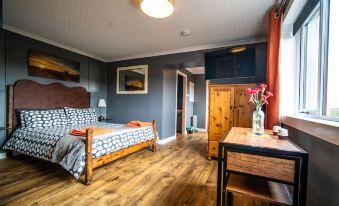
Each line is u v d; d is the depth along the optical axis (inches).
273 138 61.1
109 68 193.3
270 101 86.6
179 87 238.7
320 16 59.0
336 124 40.3
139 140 119.2
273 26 86.4
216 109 123.5
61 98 145.1
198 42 135.3
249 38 125.4
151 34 121.1
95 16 97.8
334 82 53.9
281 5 80.7
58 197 71.1
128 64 181.5
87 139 80.8
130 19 100.4
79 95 160.4
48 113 124.0
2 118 113.9
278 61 82.7
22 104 120.6
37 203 66.5
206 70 128.2
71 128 116.4
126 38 129.4
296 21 82.2
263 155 48.6
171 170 102.3
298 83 83.2
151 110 169.5
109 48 153.5
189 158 125.3
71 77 155.7
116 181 86.6
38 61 131.4
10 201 67.3
